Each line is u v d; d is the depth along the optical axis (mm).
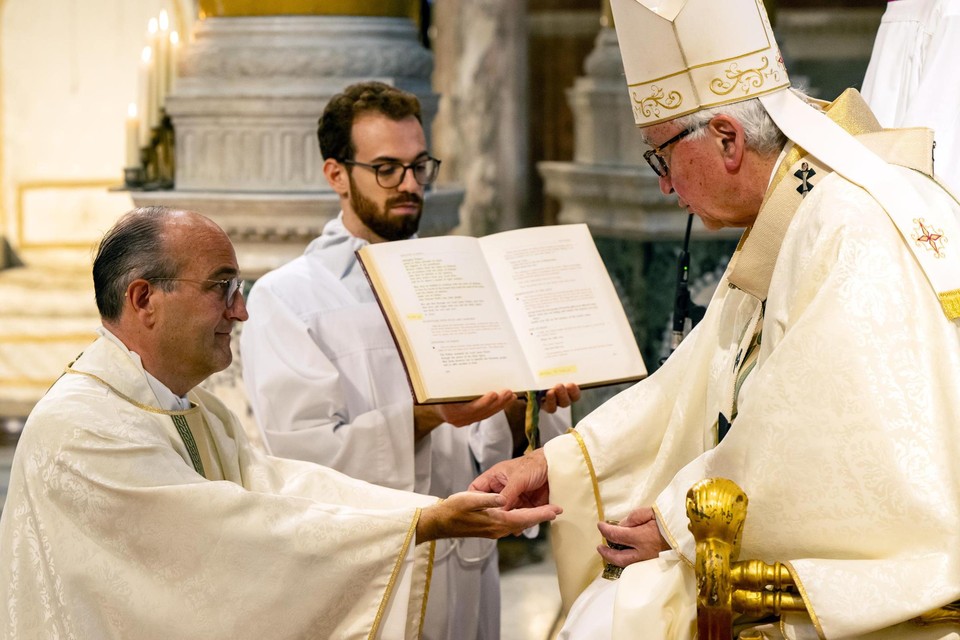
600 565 2693
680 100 2273
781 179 2221
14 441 6812
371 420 3033
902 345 2010
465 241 2979
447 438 3285
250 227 4309
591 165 5809
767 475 2059
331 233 3330
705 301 5508
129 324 2373
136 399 2361
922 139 2254
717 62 2230
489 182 8086
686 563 2248
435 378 2730
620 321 2949
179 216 2393
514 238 3023
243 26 4457
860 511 1993
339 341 3158
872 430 1987
